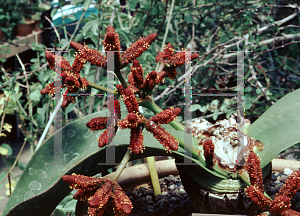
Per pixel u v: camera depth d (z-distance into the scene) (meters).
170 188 0.52
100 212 0.33
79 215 0.45
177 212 0.46
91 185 0.34
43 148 0.43
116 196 0.34
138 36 0.90
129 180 0.52
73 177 0.33
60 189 0.39
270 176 0.42
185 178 0.42
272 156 0.39
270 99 0.79
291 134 0.41
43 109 0.82
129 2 0.89
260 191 0.36
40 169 0.42
